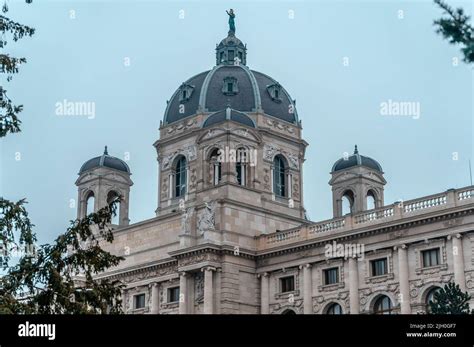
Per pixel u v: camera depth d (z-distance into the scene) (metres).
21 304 57.94
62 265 62.41
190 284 123.06
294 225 134.00
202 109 155.12
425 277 104.75
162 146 159.12
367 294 110.56
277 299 120.88
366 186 148.88
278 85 161.00
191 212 125.38
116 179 159.12
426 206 106.62
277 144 155.50
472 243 100.94
